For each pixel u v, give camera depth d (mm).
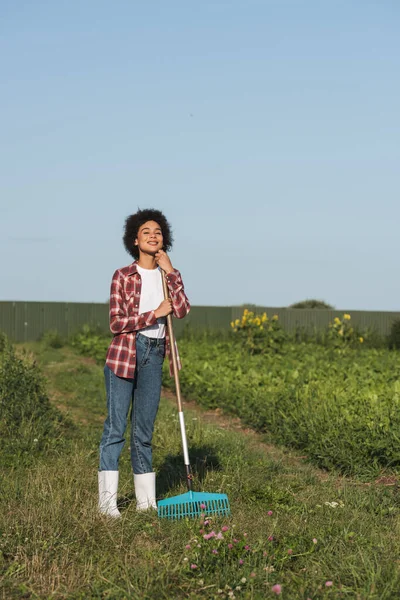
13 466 6812
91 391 12336
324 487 6289
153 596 3803
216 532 4594
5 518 4859
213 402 11312
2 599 3826
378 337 23688
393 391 9859
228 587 3826
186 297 5422
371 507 5516
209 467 6898
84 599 3785
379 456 6980
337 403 8859
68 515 4859
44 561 4234
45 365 16219
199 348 19125
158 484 6191
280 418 8852
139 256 5539
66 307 26812
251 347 19234
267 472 6789
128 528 4797
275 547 4441
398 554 4316
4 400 8758
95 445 7812
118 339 5297
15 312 25891
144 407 5348
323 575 4023
